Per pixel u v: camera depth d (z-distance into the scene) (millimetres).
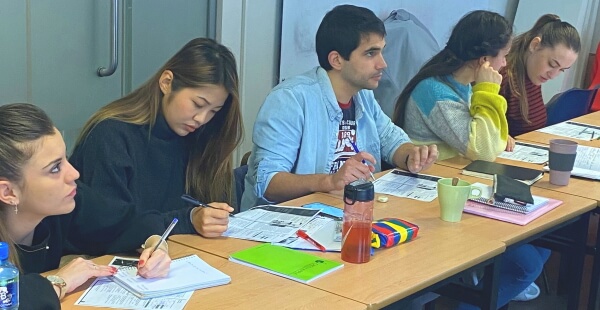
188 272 1548
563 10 5523
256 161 2355
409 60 4242
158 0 3148
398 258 1708
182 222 1834
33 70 2768
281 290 1494
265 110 2373
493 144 2695
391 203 2170
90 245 1817
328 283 1539
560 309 3133
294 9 3742
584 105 3998
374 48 2371
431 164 2537
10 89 2713
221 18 3395
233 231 1853
